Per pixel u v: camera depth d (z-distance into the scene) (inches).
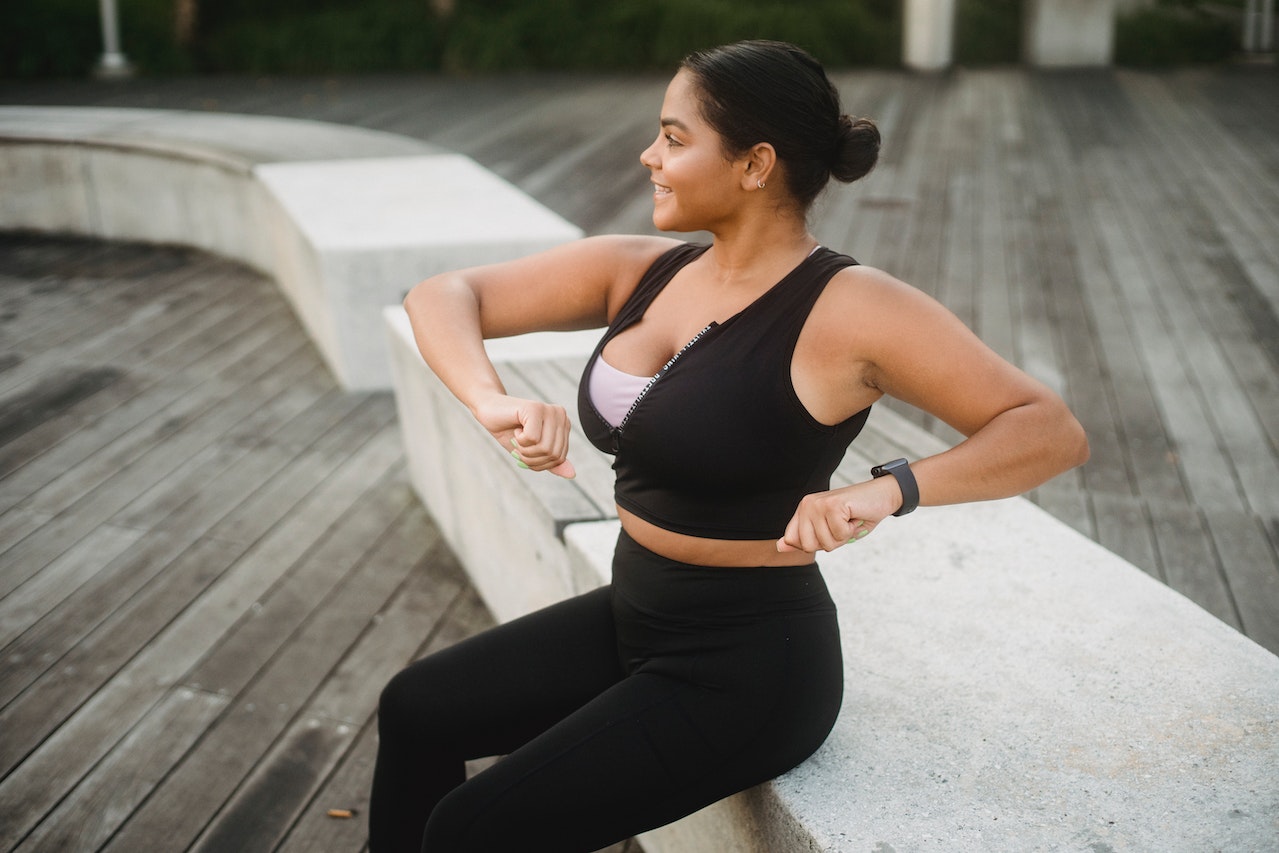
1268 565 116.3
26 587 122.0
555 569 92.4
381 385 181.5
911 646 70.1
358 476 150.6
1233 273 226.1
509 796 53.0
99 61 515.5
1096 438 149.1
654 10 562.6
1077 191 301.4
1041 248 244.7
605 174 321.1
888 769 58.1
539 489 94.9
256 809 88.8
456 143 368.2
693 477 53.7
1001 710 63.1
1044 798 55.5
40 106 420.8
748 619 55.9
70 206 277.4
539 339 134.0
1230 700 63.6
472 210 198.2
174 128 292.0
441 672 62.7
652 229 261.6
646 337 57.2
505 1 587.8
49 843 84.8
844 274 52.2
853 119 54.6
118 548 130.9
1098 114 425.1
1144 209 281.7
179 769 93.4
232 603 119.4
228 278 245.9
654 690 55.7
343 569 126.6
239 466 153.3
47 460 154.5
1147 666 67.1
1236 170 326.6
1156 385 167.3
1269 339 187.2
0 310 222.5
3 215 280.4
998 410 49.5
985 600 75.4
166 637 113.0
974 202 288.2
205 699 103.0
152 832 86.2
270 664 108.5
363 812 88.7
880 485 48.2
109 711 101.0
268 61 542.3
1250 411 157.6
